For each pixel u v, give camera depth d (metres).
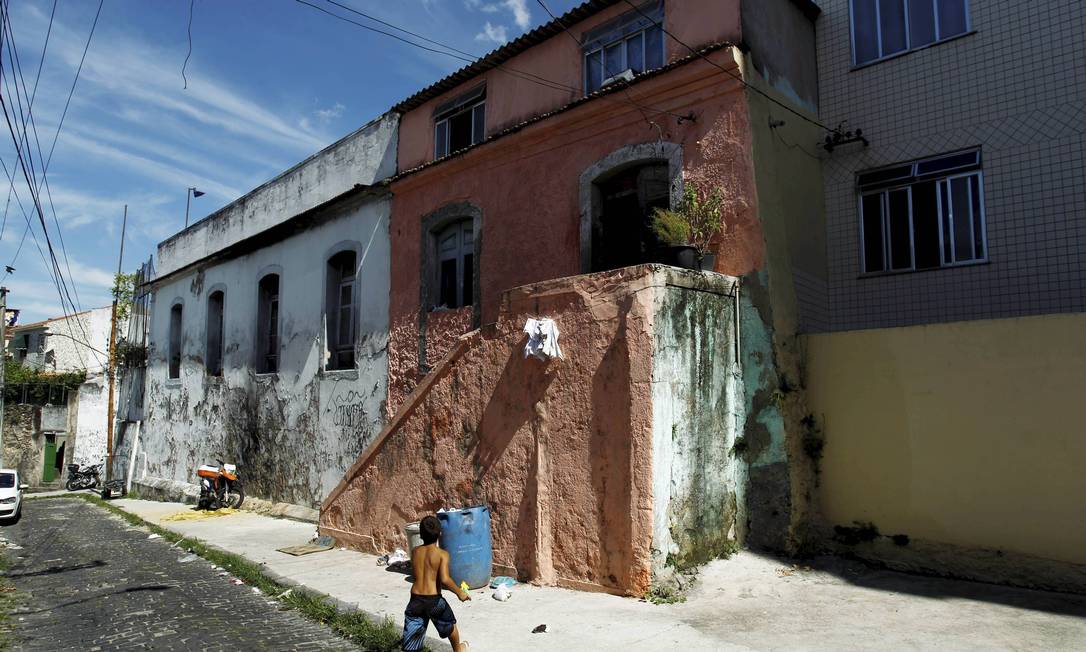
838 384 8.46
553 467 8.06
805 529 8.20
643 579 7.00
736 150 8.98
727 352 8.47
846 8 10.75
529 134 11.52
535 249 11.42
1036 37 9.05
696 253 8.66
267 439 17.45
